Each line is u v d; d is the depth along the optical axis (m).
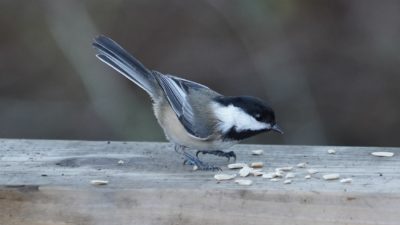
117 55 8.12
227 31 15.92
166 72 15.74
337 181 6.23
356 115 15.08
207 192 5.95
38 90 15.39
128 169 6.63
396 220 5.86
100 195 5.98
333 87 15.25
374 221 5.88
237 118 7.35
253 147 7.46
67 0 14.66
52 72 15.60
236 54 15.68
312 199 5.91
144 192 5.98
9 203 6.03
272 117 7.39
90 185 6.07
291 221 5.94
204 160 7.10
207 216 5.98
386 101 15.12
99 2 15.77
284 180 6.26
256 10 14.91
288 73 15.07
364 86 15.23
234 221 5.97
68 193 6.00
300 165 6.82
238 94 15.27
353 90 15.22
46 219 6.04
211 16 16.09
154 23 16.14
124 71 8.09
